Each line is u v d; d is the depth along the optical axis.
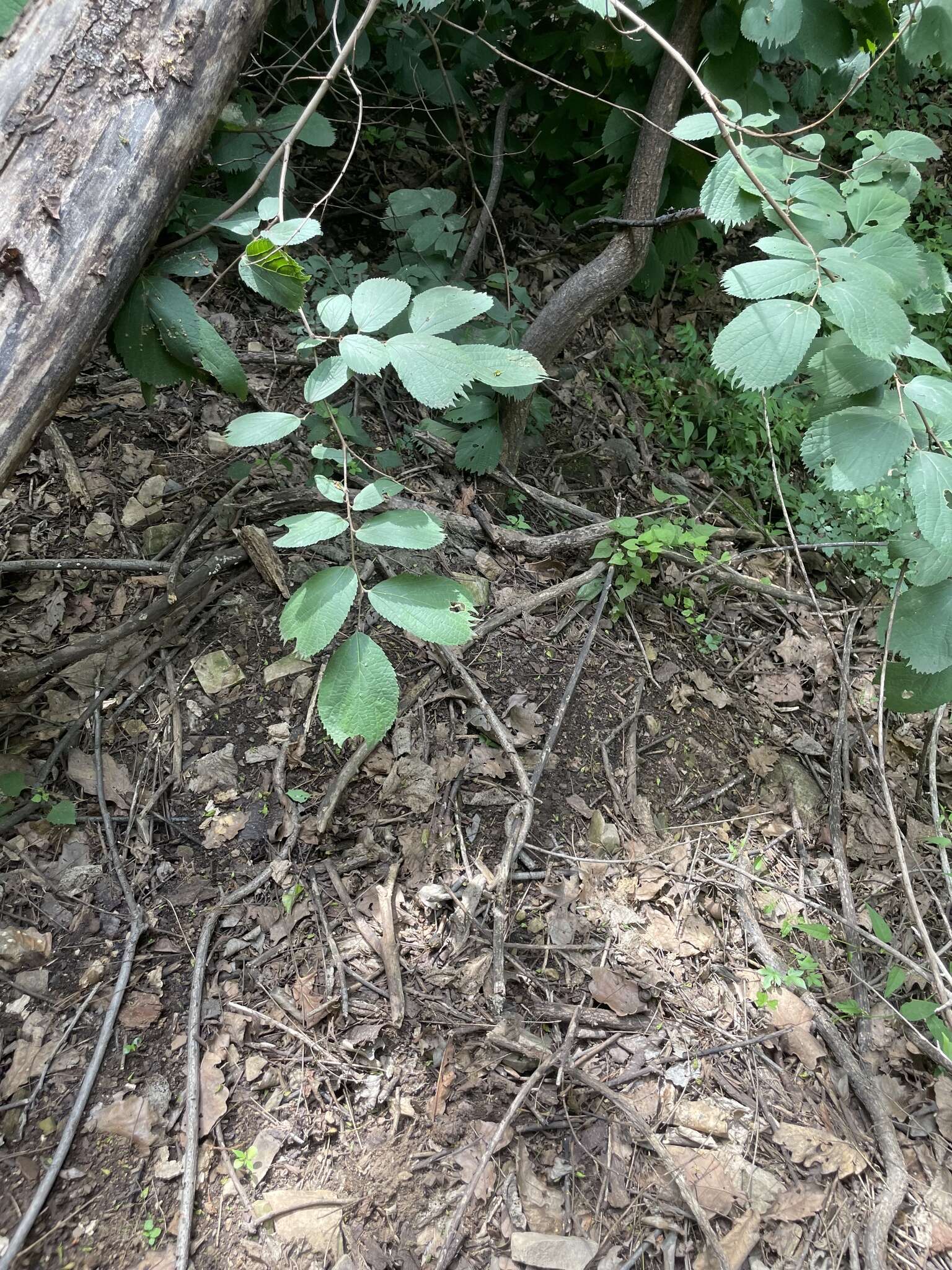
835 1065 1.07
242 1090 0.95
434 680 1.27
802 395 1.93
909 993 1.16
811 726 1.43
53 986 0.97
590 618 1.42
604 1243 0.91
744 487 1.81
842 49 1.18
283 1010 1.00
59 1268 0.83
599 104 1.61
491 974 1.04
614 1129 0.97
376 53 1.72
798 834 1.28
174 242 0.98
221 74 0.95
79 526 1.28
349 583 0.83
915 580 0.96
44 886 1.03
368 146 1.89
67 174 0.86
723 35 1.27
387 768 1.17
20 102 0.86
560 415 1.75
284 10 1.51
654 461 1.77
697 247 1.93
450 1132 0.95
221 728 1.17
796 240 0.87
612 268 1.42
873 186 0.92
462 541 1.45
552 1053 1.00
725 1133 0.99
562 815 1.20
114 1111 0.91
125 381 1.44
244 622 1.26
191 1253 0.86
